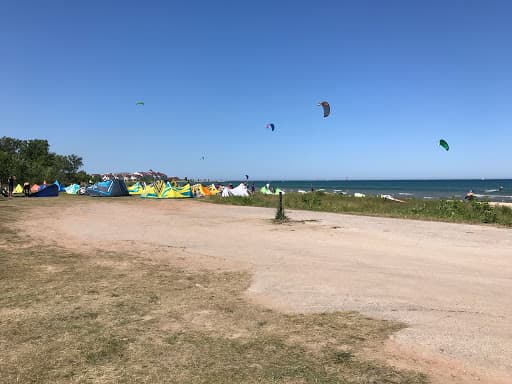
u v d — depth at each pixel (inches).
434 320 208.8
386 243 439.8
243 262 354.0
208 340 185.0
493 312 221.0
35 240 459.2
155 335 191.0
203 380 148.3
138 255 384.2
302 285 278.5
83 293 258.1
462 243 435.5
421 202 1037.8
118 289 268.1
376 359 164.4
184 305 235.9
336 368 156.8
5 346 179.2
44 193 1381.6
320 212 810.8
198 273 314.3
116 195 1457.9
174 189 1384.1
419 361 162.6
